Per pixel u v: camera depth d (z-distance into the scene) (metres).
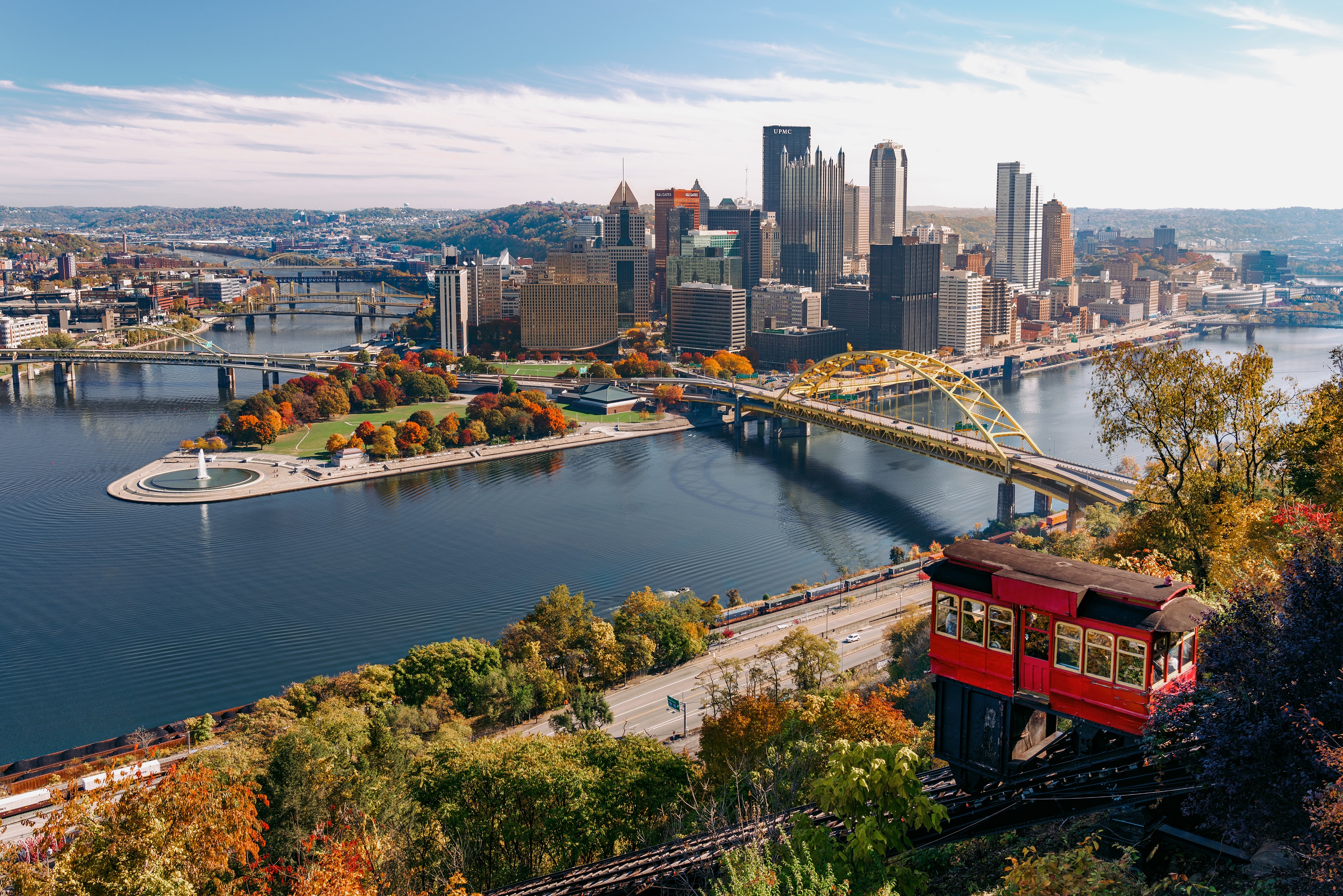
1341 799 45.78
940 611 65.94
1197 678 58.28
